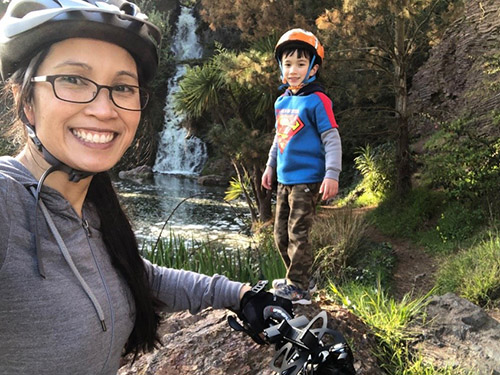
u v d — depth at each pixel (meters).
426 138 12.14
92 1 0.90
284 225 2.93
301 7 9.49
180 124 11.56
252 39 9.80
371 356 2.48
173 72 24.41
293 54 2.85
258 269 4.45
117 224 1.02
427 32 8.14
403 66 8.51
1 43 0.85
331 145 2.71
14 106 0.90
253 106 10.47
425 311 3.46
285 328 0.93
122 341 0.99
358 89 8.41
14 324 0.81
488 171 7.41
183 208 14.02
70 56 0.84
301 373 0.87
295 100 2.86
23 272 0.80
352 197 12.38
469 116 8.42
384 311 3.29
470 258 5.77
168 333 2.52
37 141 0.87
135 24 0.87
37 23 0.81
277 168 2.93
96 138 0.88
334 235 6.58
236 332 2.31
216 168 20.16
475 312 3.34
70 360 0.84
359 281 5.79
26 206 0.83
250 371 2.12
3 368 0.82
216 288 1.16
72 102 0.85
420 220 7.94
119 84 0.90
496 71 8.55
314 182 2.77
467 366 2.76
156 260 4.77
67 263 0.86
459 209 7.52
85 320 0.86
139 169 21.09
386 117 8.99
